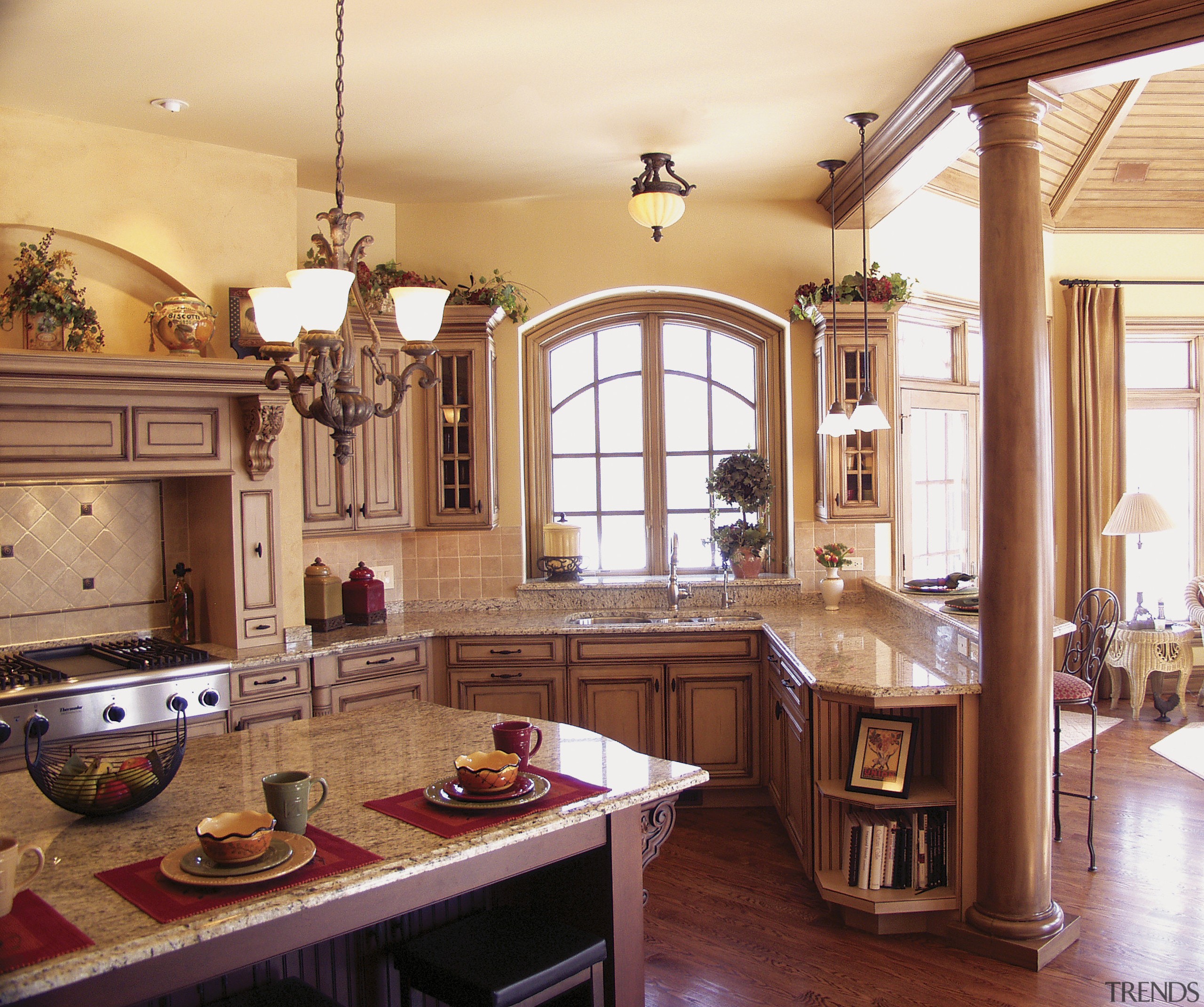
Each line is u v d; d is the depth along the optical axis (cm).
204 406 415
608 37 331
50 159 392
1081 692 434
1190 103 596
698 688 494
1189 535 693
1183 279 677
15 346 385
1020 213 339
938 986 325
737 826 475
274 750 285
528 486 572
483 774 229
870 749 372
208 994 220
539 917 248
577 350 580
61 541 423
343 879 190
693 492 584
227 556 431
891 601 496
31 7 300
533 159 467
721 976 334
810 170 493
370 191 517
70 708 360
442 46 336
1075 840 443
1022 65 334
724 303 568
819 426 524
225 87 368
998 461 341
